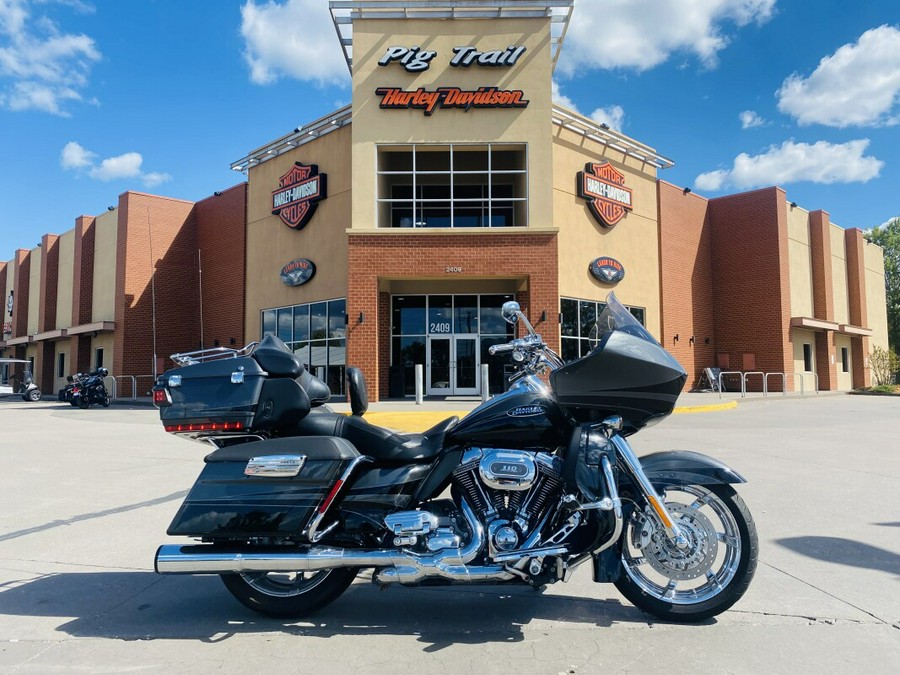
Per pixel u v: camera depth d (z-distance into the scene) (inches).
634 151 926.4
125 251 1104.8
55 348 1437.0
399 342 791.1
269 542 134.7
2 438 487.8
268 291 940.6
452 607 146.1
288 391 138.0
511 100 696.4
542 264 681.0
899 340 2027.6
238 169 996.6
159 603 150.6
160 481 298.7
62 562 180.7
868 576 161.0
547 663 117.0
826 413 655.1
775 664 115.0
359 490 134.6
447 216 808.9
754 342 1081.4
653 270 975.0
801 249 1159.6
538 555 123.0
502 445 132.0
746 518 131.5
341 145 831.7
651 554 134.3
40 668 117.3
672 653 120.1
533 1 693.9
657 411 130.6
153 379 1110.4
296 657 121.1
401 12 700.7
